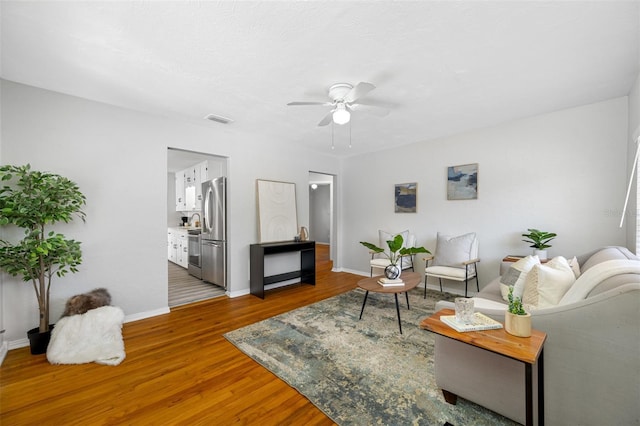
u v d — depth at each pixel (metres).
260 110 2.98
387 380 1.87
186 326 2.80
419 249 2.74
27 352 2.24
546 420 1.33
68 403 1.65
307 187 4.91
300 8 1.48
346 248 5.55
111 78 2.27
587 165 2.90
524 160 3.32
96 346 2.20
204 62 2.03
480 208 3.70
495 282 2.84
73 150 2.60
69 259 2.22
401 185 4.60
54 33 1.68
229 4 1.45
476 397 1.51
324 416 1.55
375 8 1.49
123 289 2.88
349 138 4.16
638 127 2.19
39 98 2.43
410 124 3.50
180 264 5.89
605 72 2.21
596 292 1.37
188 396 1.72
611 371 1.17
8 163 2.29
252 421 1.51
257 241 4.14
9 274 2.27
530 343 1.18
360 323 2.85
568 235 3.02
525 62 2.05
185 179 6.37
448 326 1.38
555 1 1.44
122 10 1.49
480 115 3.19
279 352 2.26
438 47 1.85
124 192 2.89
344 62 2.03
